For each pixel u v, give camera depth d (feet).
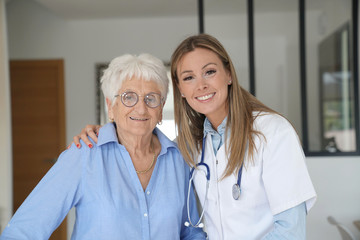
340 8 12.68
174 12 15.49
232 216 4.53
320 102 13.21
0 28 11.37
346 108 13.02
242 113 4.57
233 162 4.45
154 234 4.32
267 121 4.43
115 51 16.22
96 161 4.27
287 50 12.96
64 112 16.19
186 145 5.03
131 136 4.46
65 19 16.17
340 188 10.52
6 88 11.37
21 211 3.99
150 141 4.75
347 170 10.54
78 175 4.18
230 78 4.72
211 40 4.63
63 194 4.09
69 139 16.19
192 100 4.65
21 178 16.16
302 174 4.09
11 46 16.20
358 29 11.10
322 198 10.53
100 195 4.13
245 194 4.47
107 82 4.48
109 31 16.21
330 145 13.04
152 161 4.66
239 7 12.18
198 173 4.89
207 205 4.79
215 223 4.69
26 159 16.20
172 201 4.49
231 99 4.65
